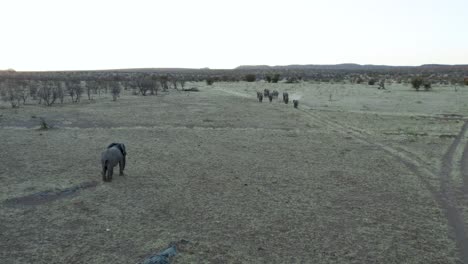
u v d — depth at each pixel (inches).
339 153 874.8
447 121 1322.6
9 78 4156.0
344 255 417.7
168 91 2591.0
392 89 2696.9
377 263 402.6
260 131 1140.5
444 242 449.7
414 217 520.1
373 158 831.1
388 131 1151.6
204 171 716.7
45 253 410.3
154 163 767.7
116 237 449.1
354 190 624.4
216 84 3469.5
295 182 660.7
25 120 1294.3
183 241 440.1
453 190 631.2
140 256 407.2
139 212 522.0
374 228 484.4
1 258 398.9
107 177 649.6
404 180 679.1
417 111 1577.3
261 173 709.9
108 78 4133.9
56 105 1721.2
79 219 496.7
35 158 788.6
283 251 424.2
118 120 1309.1
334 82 3737.7
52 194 585.3
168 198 576.1
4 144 910.4
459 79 3592.5
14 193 584.1
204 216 512.4
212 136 1056.8
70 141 962.1
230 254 415.5
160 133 1091.3
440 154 868.6
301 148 921.5
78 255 407.2
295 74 5994.1
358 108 1674.5
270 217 512.1
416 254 421.7
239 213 523.8
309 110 1601.9
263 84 3427.7
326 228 482.3
